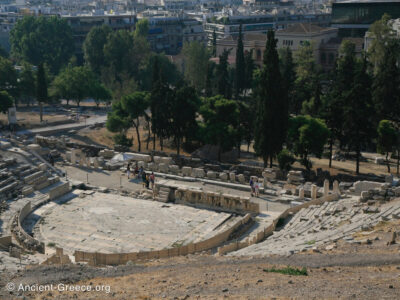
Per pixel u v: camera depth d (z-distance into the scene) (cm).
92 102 14700
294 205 4978
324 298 2120
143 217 4709
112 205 5016
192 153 8462
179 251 3781
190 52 15138
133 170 6144
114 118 8744
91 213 4775
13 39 17688
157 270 2873
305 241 3547
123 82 13488
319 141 6875
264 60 6781
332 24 18775
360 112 7219
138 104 8694
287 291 2233
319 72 14112
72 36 18362
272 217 4769
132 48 15812
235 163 8250
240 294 2223
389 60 9300
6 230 4234
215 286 2381
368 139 7412
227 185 5703
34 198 5066
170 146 9256
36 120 10700
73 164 6372
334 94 7825
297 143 6969
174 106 8012
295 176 5862
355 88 7244
